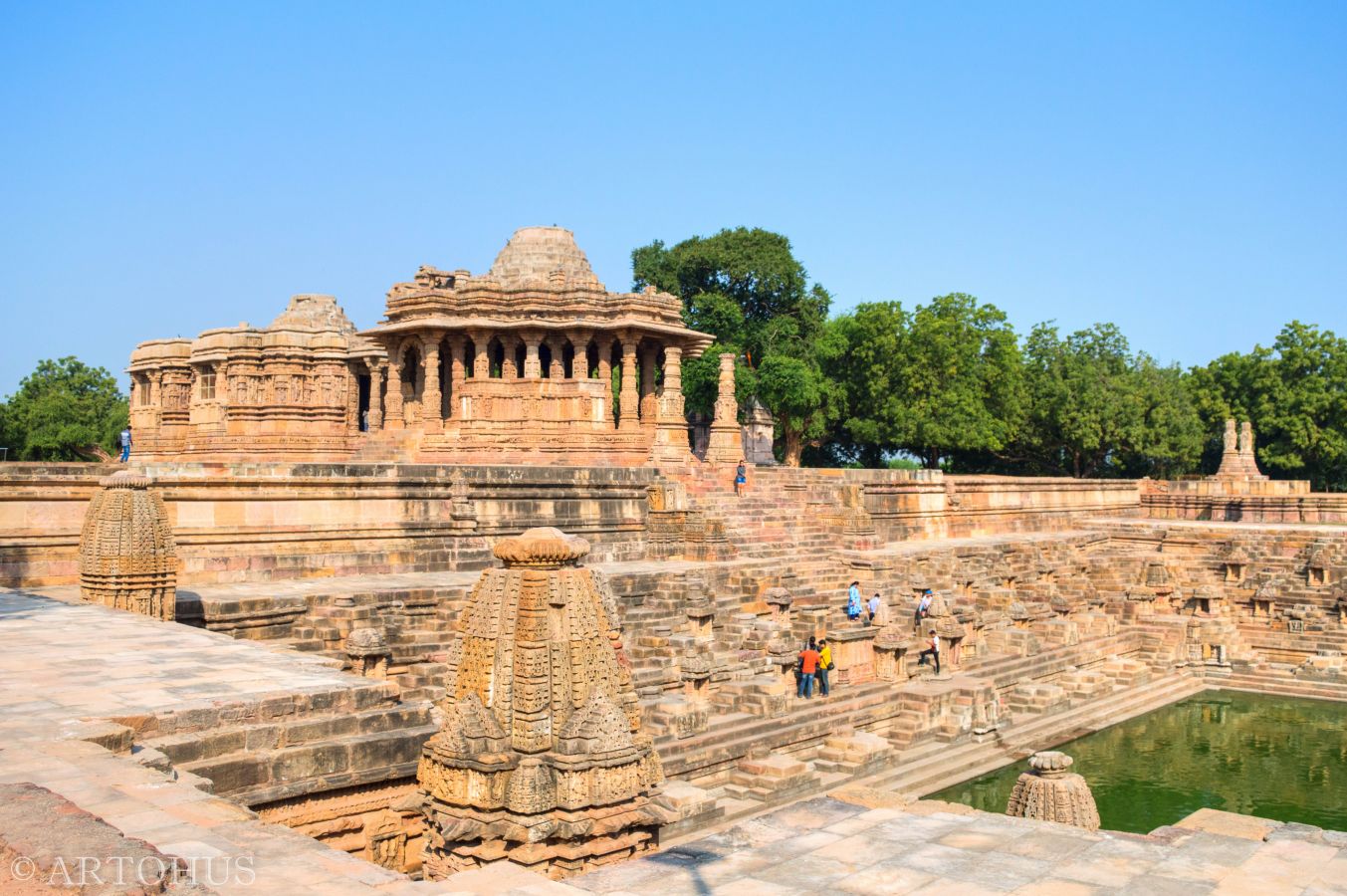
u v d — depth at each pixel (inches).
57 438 3270.2
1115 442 3521.2
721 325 2913.4
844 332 3184.1
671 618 1286.9
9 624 805.2
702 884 369.4
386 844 605.0
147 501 906.1
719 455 1942.7
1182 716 1675.7
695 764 1027.9
